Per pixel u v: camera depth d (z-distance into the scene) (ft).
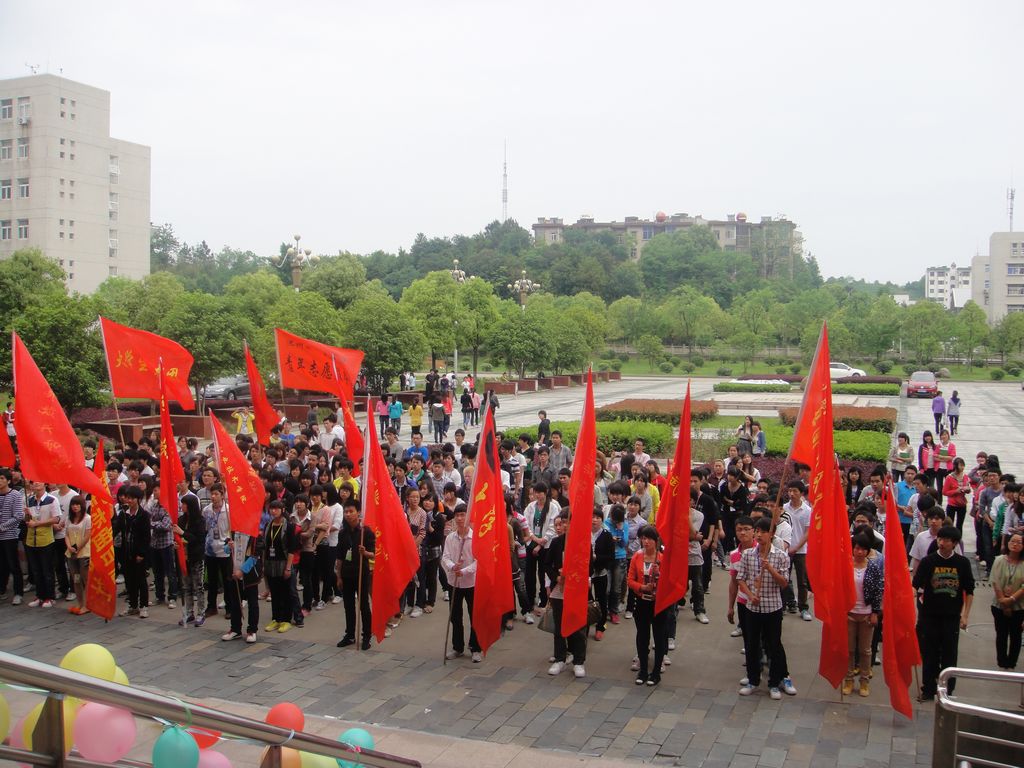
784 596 38.47
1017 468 80.69
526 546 37.50
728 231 520.01
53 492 42.16
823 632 28.02
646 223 537.65
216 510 36.47
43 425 33.19
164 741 13.29
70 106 229.04
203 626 37.24
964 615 28.71
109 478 41.50
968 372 238.89
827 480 27.73
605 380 220.23
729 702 28.58
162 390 36.76
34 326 86.84
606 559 34.12
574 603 29.66
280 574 35.76
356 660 32.91
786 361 273.54
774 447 74.38
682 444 29.30
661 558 29.45
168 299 133.18
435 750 24.90
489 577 31.24
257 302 132.26
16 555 40.24
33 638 35.47
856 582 28.91
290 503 40.83
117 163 243.81
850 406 111.96
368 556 34.04
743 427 69.72
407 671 31.71
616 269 388.78
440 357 188.34
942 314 248.52
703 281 403.54
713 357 287.89
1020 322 236.63
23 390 32.83
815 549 27.91
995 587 29.96
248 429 88.12
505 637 35.68
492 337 177.06
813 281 503.61
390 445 55.31
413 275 364.58
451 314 164.35
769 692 29.09
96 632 36.35
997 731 21.08
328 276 192.24
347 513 34.22
